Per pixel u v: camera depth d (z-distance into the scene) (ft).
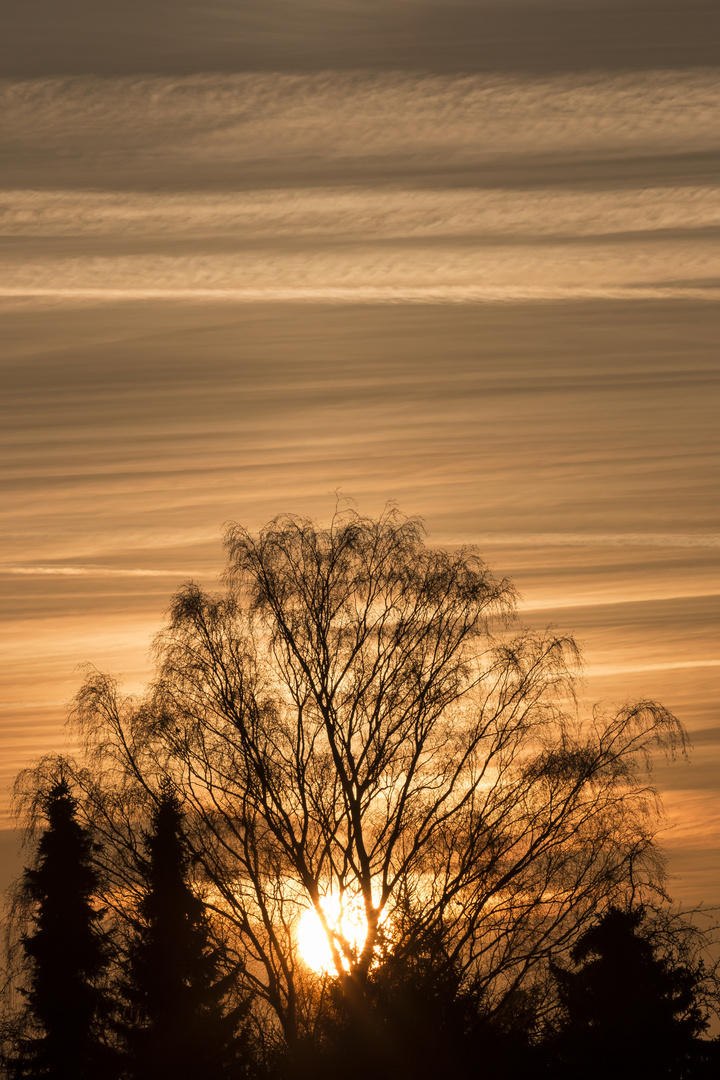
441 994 129.59
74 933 175.83
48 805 182.50
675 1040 145.18
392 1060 125.18
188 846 176.76
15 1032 175.63
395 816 184.85
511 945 169.17
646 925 165.07
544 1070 128.67
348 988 133.49
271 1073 138.92
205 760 186.29
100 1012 174.50
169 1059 160.45
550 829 177.99
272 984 171.01
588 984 152.87
